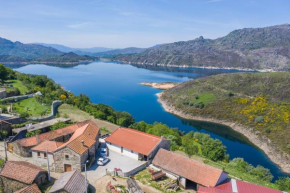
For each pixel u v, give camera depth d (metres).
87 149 46.72
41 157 47.12
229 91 136.75
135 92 180.00
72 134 60.00
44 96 107.62
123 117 89.69
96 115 89.19
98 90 185.25
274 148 83.12
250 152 83.88
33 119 74.56
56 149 44.66
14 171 38.72
